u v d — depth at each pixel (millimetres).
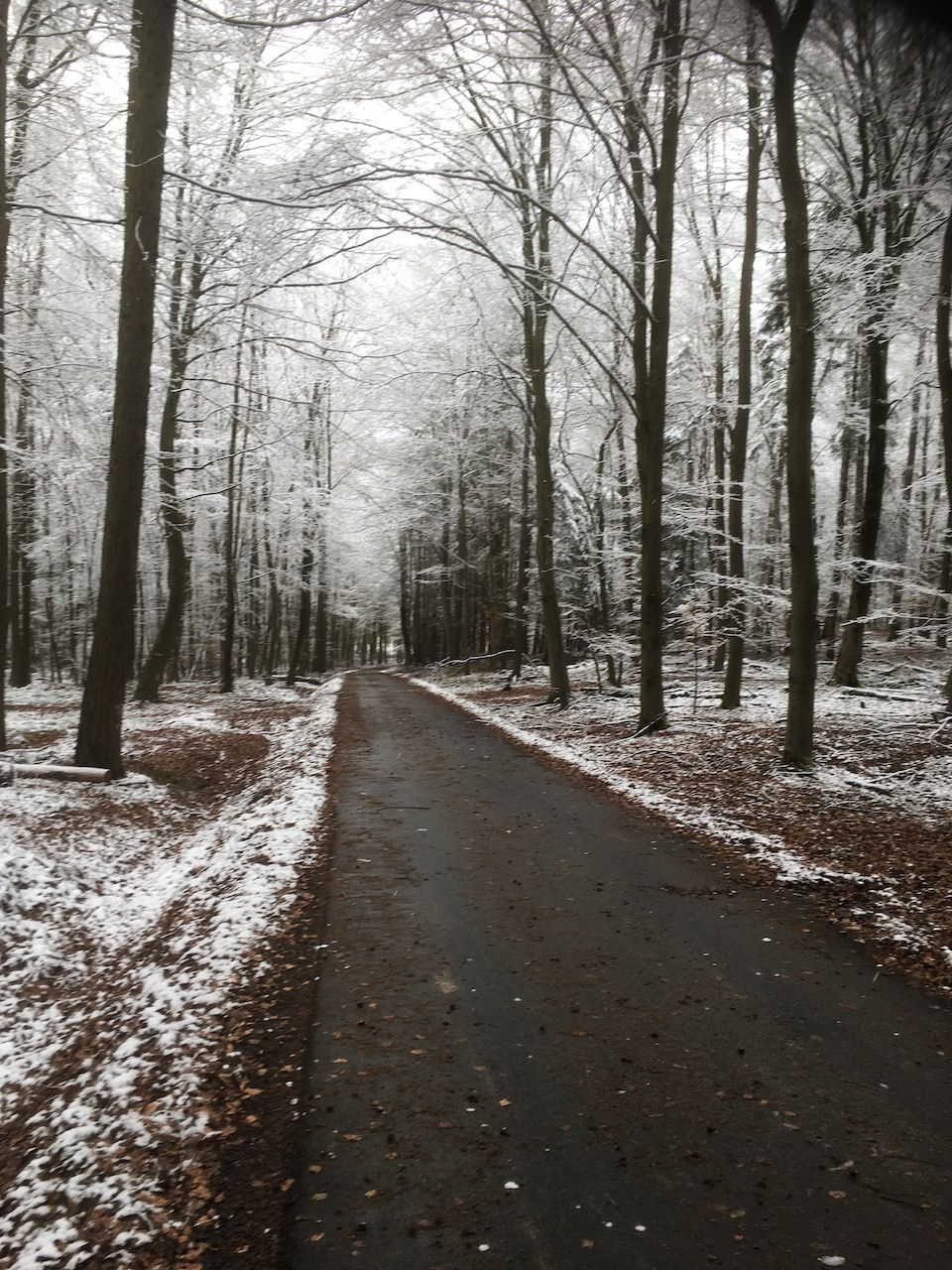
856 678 17344
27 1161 3305
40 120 11758
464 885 6500
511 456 26953
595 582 22875
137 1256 2660
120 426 9820
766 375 21328
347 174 11062
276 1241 2703
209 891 6465
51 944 5746
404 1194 2928
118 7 9766
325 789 10242
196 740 14148
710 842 7668
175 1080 3650
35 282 14281
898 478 22656
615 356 19469
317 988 4660
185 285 17141
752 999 4473
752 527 25625
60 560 30531
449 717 18516
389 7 9602
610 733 14469
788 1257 2598
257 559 34625
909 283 13141
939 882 6129
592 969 4891
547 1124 3338
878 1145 3170
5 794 8242
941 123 10625
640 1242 2668
